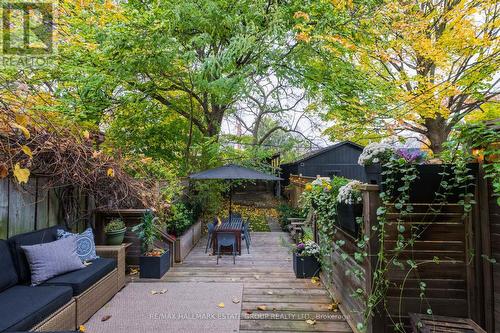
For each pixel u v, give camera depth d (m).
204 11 5.59
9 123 2.06
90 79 5.03
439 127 7.37
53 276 2.42
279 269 4.02
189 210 5.74
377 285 1.97
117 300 2.89
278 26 5.46
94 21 5.18
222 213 8.70
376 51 6.00
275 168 8.30
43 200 3.10
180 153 7.62
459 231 2.00
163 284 3.37
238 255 4.82
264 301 2.87
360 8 5.45
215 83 5.39
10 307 1.89
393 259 1.98
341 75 6.41
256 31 5.64
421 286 1.90
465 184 1.92
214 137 6.91
